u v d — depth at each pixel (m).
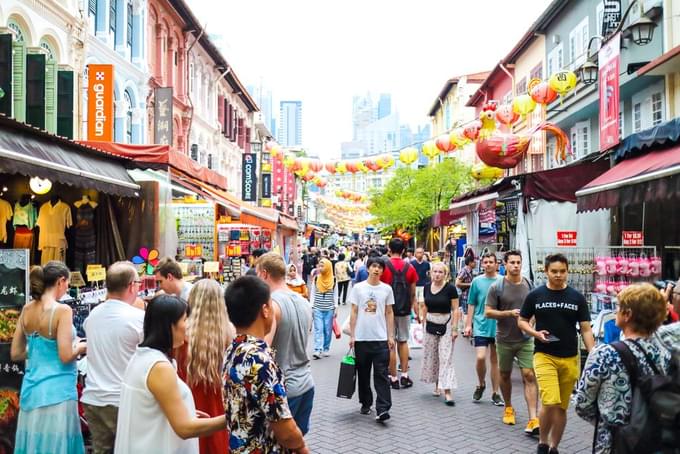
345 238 84.44
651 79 15.27
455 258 22.75
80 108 16.72
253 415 3.18
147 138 22.72
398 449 6.53
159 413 3.46
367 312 7.79
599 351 3.68
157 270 6.09
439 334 8.74
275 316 4.59
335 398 8.98
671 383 3.24
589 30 20.16
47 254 9.71
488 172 16.59
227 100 39.28
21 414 4.99
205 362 4.23
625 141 11.30
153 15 24.31
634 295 3.69
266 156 43.94
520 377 10.38
